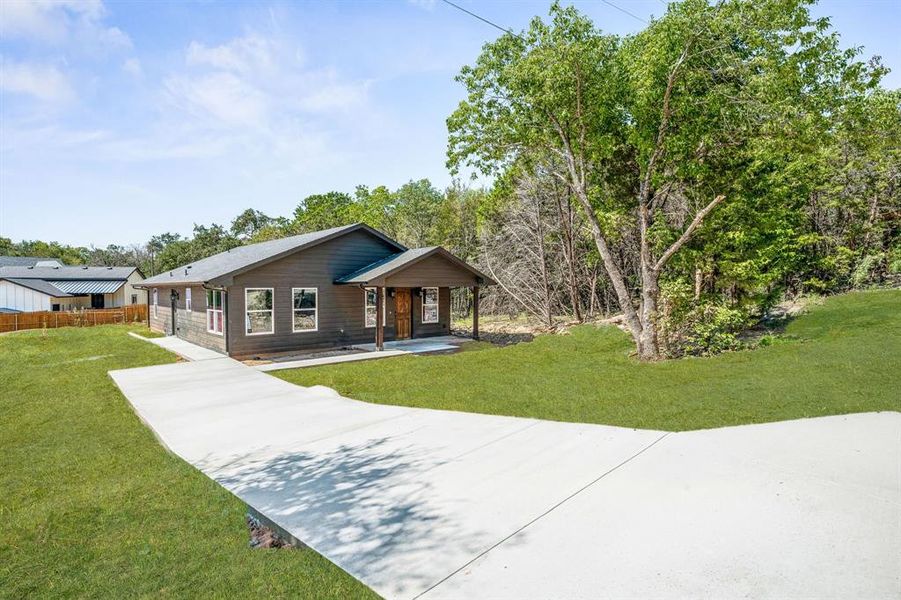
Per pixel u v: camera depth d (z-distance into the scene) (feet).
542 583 9.47
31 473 19.30
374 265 55.52
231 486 15.76
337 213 157.28
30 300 113.80
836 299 51.72
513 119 44.78
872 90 43.96
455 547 11.10
